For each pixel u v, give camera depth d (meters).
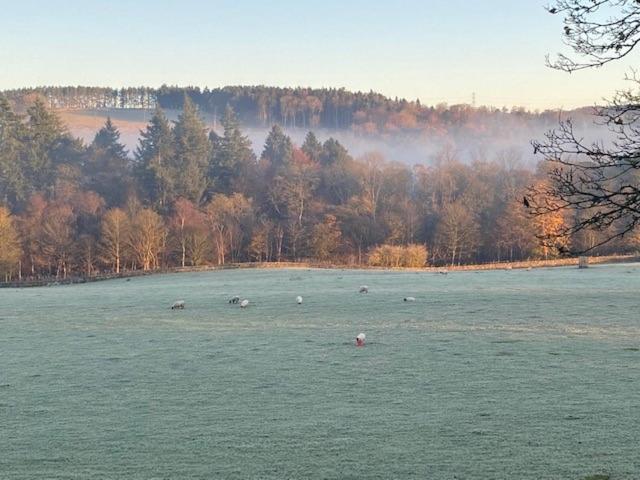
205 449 15.98
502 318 35.31
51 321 40.72
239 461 15.02
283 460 14.99
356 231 122.31
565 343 28.27
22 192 137.25
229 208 122.88
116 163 150.88
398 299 44.28
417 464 14.42
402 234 120.62
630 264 72.94
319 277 66.00
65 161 149.38
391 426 17.38
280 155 165.75
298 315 39.16
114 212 108.25
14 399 21.88
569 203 13.12
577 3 13.36
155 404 20.67
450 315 36.88
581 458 14.46
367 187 130.38
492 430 16.72
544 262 83.38
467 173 134.50
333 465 14.55
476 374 23.14
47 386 23.61
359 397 20.64
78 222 118.88
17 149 144.88
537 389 20.80
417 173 147.12
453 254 113.75
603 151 13.02
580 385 21.16
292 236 121.06
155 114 154.12
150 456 15.62
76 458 15.69
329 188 142.12
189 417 19.00
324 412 19.02
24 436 17.67
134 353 29.41
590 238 81.50
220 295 51.75
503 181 130.38
